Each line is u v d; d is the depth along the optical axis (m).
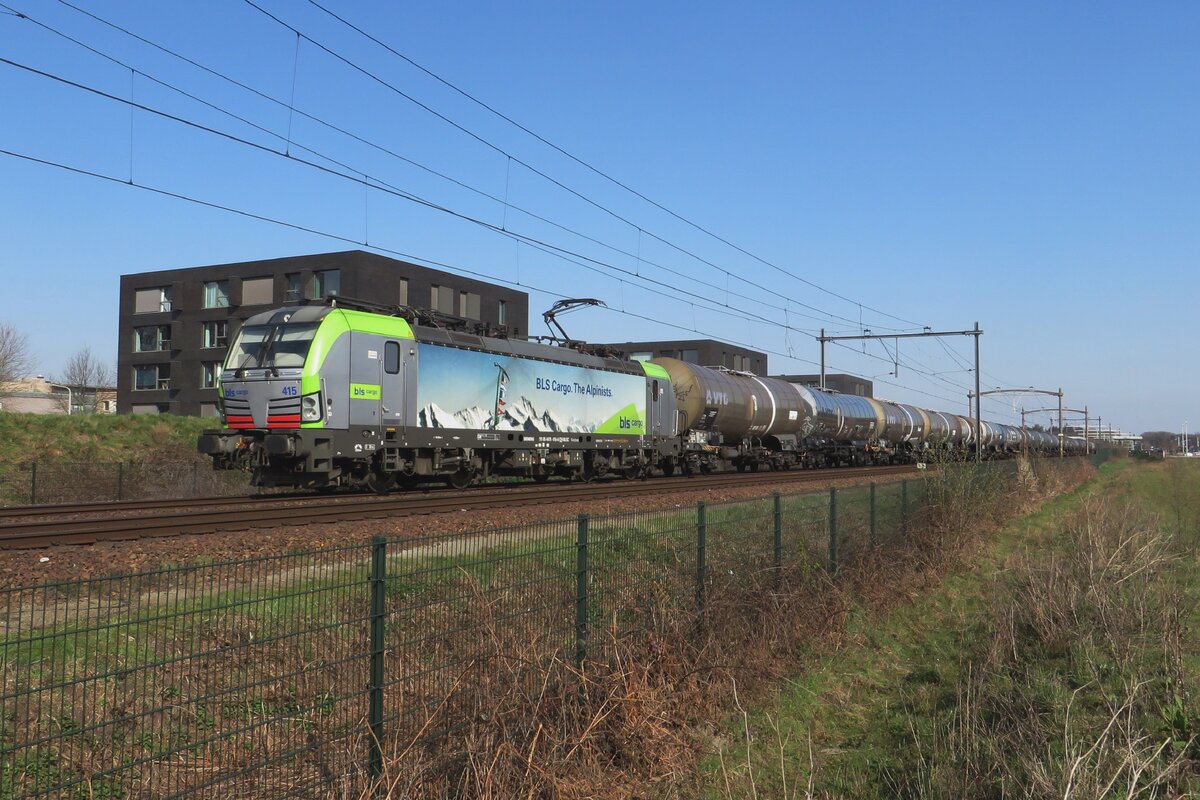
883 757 7.17
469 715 5.64
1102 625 9.76
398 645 5.72
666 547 8.55
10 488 23.33
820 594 10.30
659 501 18.34
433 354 19.25
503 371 21.30
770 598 9.31
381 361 17.91
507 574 7.42
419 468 19.19
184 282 52.47
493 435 20.89
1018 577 13.34
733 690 7.77
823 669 9.20
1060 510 26.47
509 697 5.80
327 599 7.59
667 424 28.61
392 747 5.22
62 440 29.44
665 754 6.62
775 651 8.98
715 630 8.27
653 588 7.94
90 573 9.55
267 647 6.59
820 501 11.42
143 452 30.55
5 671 4.46
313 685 5.96
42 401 68.56
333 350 16.88
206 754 5.42
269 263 49.84
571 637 6.87
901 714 8.20
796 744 7.48
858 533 12.58
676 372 30.22
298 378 16.48
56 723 5.40
